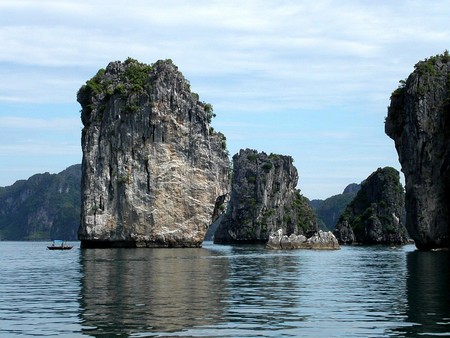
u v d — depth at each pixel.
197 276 54.03
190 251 109.25
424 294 40.34
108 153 122.69
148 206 122.44
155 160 123.12
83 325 28.75
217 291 42.25
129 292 41.16
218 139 130.50
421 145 118.56
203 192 126.19
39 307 34.25
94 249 116.94
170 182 123.69
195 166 126.00
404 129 122.12
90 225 120.88
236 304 35.69
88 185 121.94
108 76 128.88
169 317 30.86
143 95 123.56
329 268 67.12
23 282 48.72
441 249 118.69
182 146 125.19
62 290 42.44
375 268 66.69
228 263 74.44
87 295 39.50
